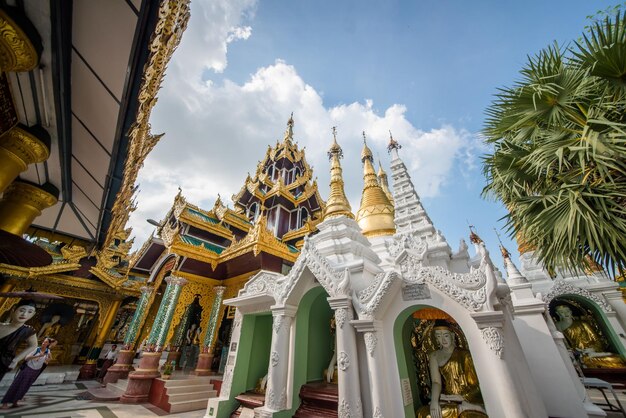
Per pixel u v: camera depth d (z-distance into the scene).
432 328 5.21
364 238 7.83
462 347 4.75
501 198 6.90
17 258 5.21
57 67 3.31
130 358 12.31
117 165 4.77
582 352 10.62
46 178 5.32
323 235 7.29
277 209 19.53
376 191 12.24
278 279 6.31
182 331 14.52
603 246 4.79
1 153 3.73
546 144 5.55
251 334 7.06
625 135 4.46
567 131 5.46
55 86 3.55
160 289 16.00
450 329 4.89
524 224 5.97
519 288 7.02
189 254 10.96
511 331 3.88
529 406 3.33
